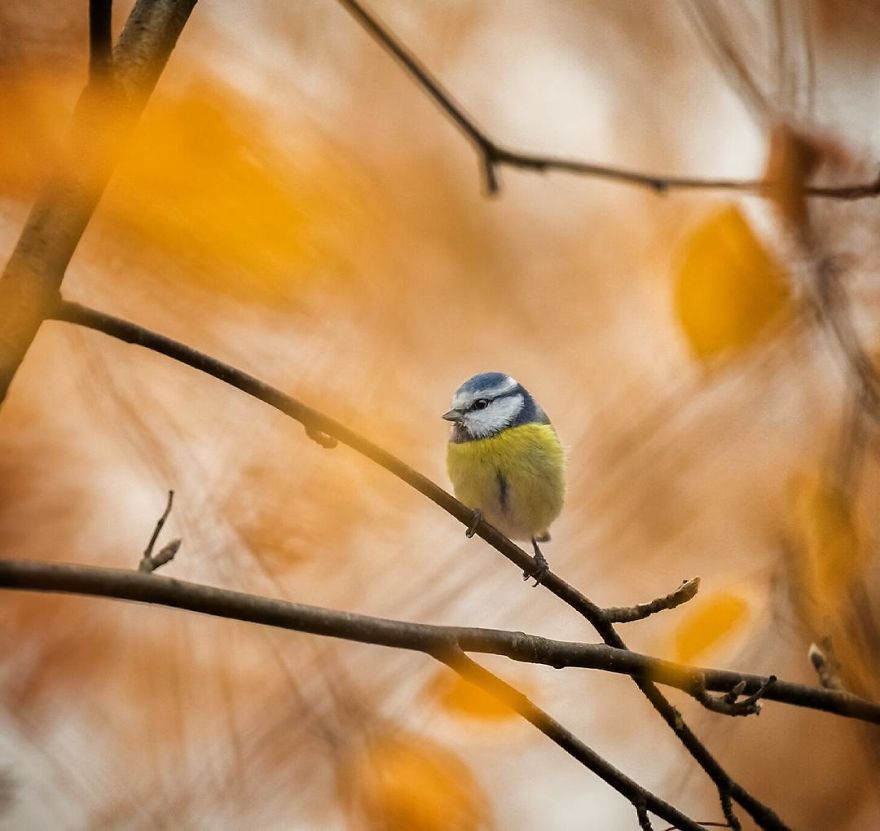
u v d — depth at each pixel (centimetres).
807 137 702
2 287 661
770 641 706
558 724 693
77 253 705
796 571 706
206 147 705
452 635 691
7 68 698
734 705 696
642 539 716
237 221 705
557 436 716
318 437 694
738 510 711
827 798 713
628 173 704
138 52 690
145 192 704
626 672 695
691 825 694
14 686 704
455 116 705
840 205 702
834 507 705
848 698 698
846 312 702
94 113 677
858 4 703
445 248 724
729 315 703
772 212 702
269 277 708
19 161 698
